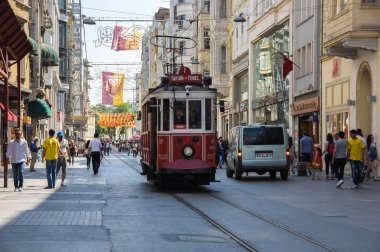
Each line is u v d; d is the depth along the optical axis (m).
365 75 30.58
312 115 37.97
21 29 20.41
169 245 10.09
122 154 87.75
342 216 14.24
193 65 75.94
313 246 10.20
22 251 9.34
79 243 10.09
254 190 21.56
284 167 27.22
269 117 47.94
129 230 11.66
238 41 58.00
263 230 11.98
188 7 93.44
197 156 20.95
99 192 20.19
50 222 12.55
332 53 30.72
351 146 22.22
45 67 58.44
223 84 61.62
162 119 21.02
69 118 93.00
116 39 42.94
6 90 21.48
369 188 22.30
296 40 40.94
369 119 30.75
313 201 17.61
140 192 20.45
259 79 51.09
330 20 30.75
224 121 66.00
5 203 16.27
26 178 27.28
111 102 68.19
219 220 13.38
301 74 40.25
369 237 11.25
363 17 28.19
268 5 47.19
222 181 26.62
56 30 72.88
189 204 16.61
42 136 59.91
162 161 20.89
